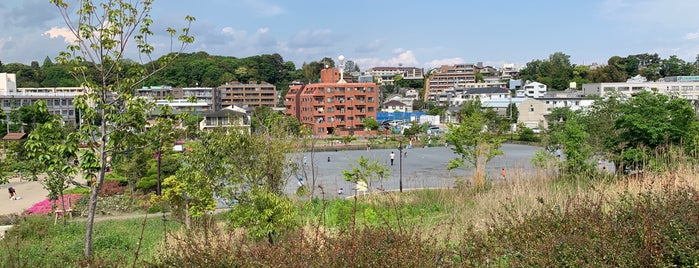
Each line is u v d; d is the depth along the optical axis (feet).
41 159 28.37
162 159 97.76
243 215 33.42
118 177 114.21
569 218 22.13
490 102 320.50
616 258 16.75
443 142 228.43
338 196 72.79
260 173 47.37
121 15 29.07
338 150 203.00
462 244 20.88
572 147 69.00
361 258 16.79
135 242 47.09
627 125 70.13
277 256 17.56
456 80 470.80
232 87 360.89
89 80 29.04
